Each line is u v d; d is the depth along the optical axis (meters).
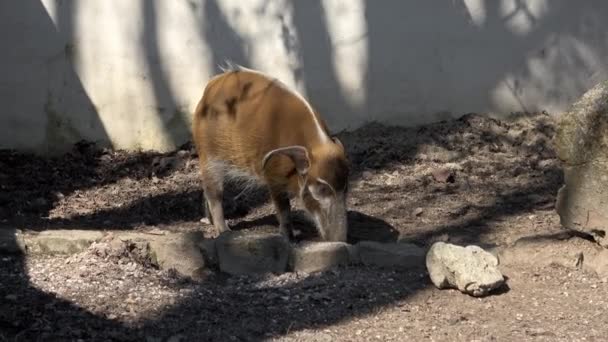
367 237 7.90
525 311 6.84
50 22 9.37
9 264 7.35
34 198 8.67
